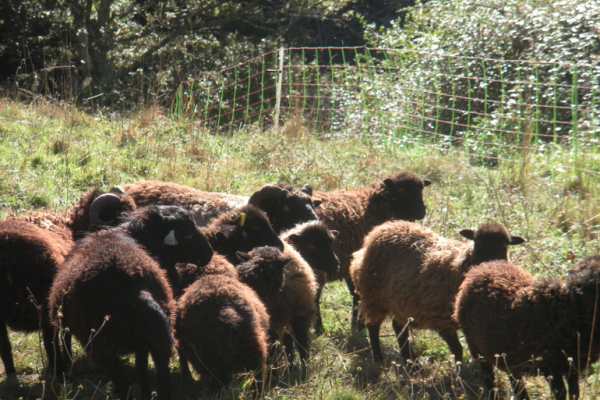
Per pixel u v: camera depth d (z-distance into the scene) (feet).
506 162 37.35
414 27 62.08
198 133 41.27
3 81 65.77
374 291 20.08
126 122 43.34
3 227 16.46
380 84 51.11
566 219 27.63
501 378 17.74
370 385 17.42
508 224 26.71
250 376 15.17
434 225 26.61
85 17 64.64
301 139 43.24
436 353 20.11
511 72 48.21
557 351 15.02
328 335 21.52
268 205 23.48
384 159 38.47
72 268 14.80
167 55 72.90
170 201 24.07
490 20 51.37
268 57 74.49
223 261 18.40
